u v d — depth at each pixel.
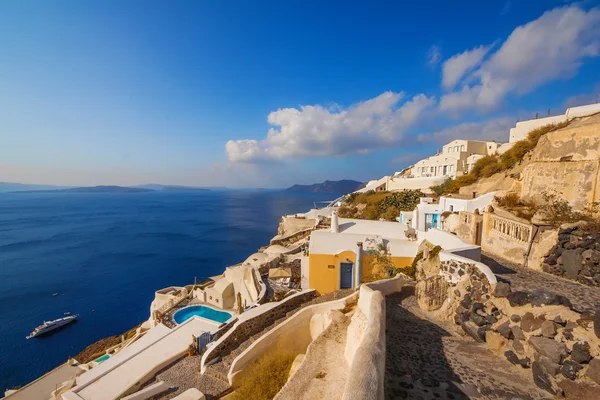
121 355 17.06
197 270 63.47
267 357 11.91
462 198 23.09
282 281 24.98
